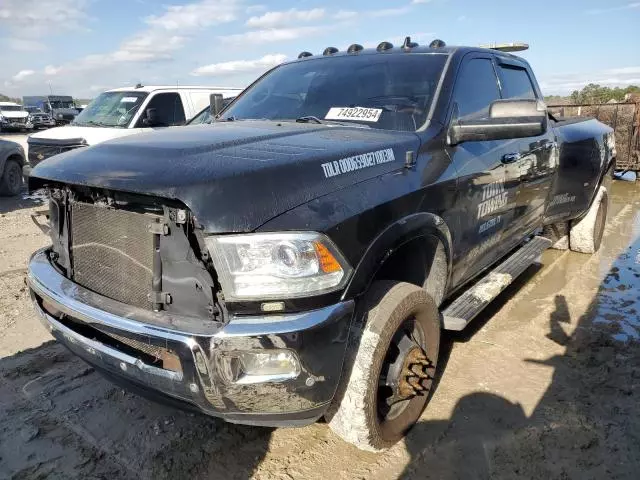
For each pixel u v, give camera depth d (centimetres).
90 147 258
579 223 588
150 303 222
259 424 220
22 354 360
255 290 199
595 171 546
